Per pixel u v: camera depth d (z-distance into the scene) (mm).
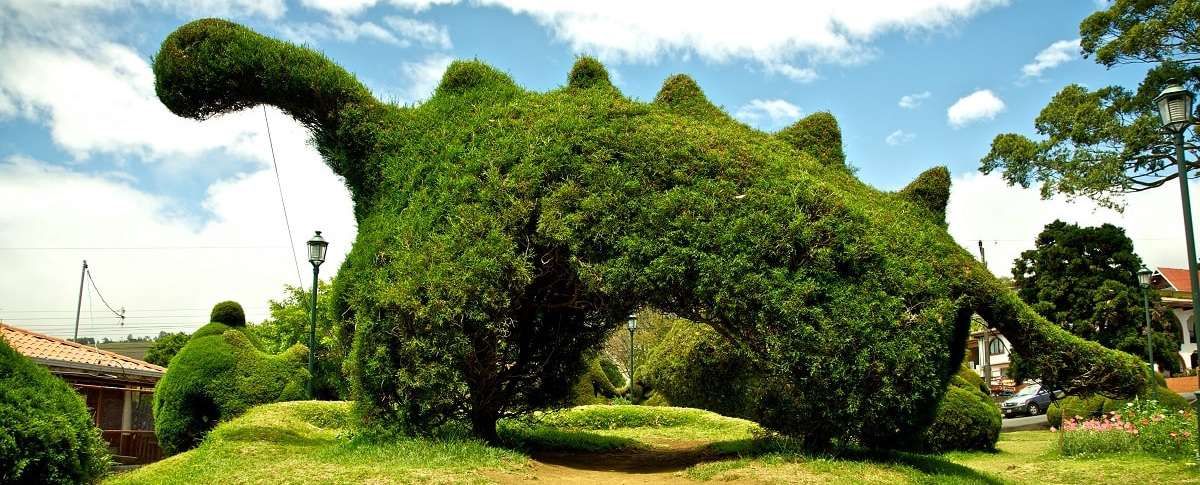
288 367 12875
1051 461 12422
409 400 8602
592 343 10992
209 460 8109
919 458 8938
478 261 8359
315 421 11719
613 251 8406
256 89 9852
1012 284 34156
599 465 9562
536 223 8742
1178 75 21297
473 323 8445
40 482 5949
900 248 8375
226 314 13148
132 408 20906
